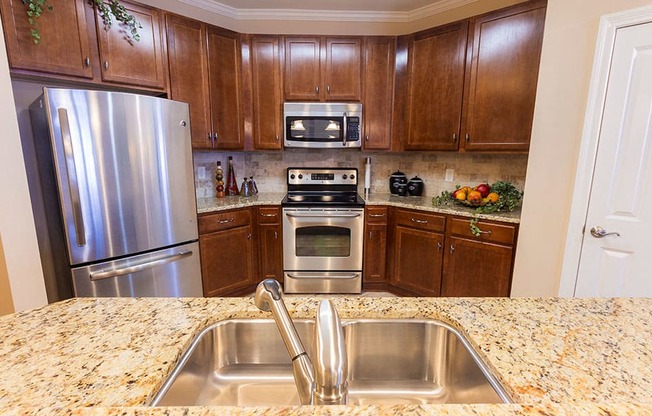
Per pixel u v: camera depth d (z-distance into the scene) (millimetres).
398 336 876
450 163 2969
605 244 1674
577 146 1706
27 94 1821
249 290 2840
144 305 885
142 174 1945
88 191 1734
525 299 928
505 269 2162
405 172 3275
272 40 2762
